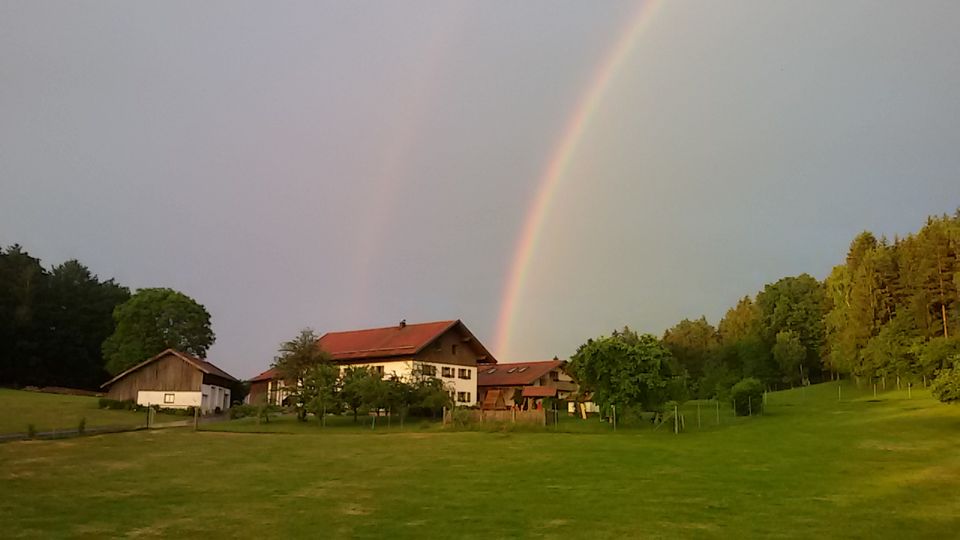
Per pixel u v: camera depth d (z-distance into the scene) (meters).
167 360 63.66
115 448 29.08
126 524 15.83
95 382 89.69
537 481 21.81
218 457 27.27
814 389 81.38
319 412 46.12
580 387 47.38
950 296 71.81
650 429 41.09
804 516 16.53
